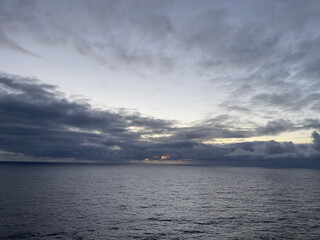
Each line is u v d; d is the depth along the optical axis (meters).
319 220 31.27
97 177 106.38
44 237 23.58
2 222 28.06
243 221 30.62
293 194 57.44
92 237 23.89
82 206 38.50
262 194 56.81
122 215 33.12
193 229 27.08
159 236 24.55
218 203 43.59
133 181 90.69
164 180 99.31
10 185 64.88
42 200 42.72
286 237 24.45
